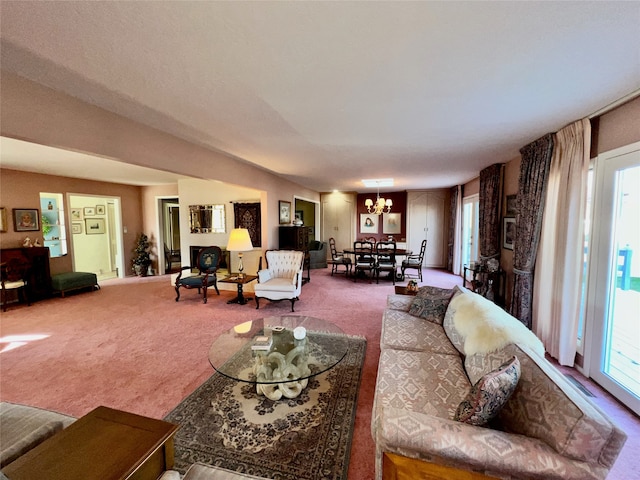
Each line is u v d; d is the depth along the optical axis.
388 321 2.89
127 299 5.34
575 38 1.51
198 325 3.98
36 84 2.01
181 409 2.20
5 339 3.53
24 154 4.06
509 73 1.88
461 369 2.04
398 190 9.07
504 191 4.79
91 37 1.49
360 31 1.45
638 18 1.34
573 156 2.80
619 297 2.43
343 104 2.39
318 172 5.75
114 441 1.14
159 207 7.85
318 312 4.54
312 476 1.64
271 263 5.24
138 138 2.82
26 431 1.47
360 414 2.15
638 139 2.20
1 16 1.31
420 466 1.23
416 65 1.79
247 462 1.73
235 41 1.53
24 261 5.01
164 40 1.52
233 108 2.48
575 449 1.14
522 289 3.60
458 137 3.33
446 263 8.81
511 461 1.16
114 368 2.83
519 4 1.25
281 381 2.14
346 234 9.69
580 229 2.75
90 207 7.56
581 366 2.77
